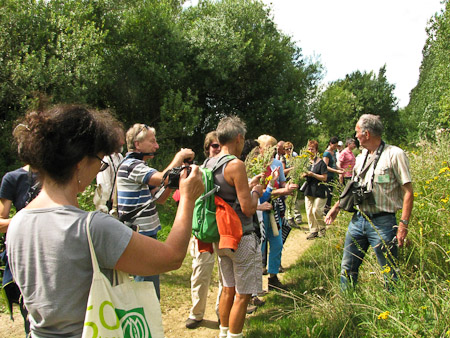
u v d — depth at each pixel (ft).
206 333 12.44
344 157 28.17
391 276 10.28
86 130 4.39
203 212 10.18
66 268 4.04
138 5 43.27
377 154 11.33
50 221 4.17
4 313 13.84
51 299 4.03
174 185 5.49
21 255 4.19
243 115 53.06
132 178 10.14
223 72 48.11
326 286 13.70
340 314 10.49
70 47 33.45
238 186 9.78
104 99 42.65
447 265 11.96
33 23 33.19
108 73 39.34
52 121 4.27
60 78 31.83
